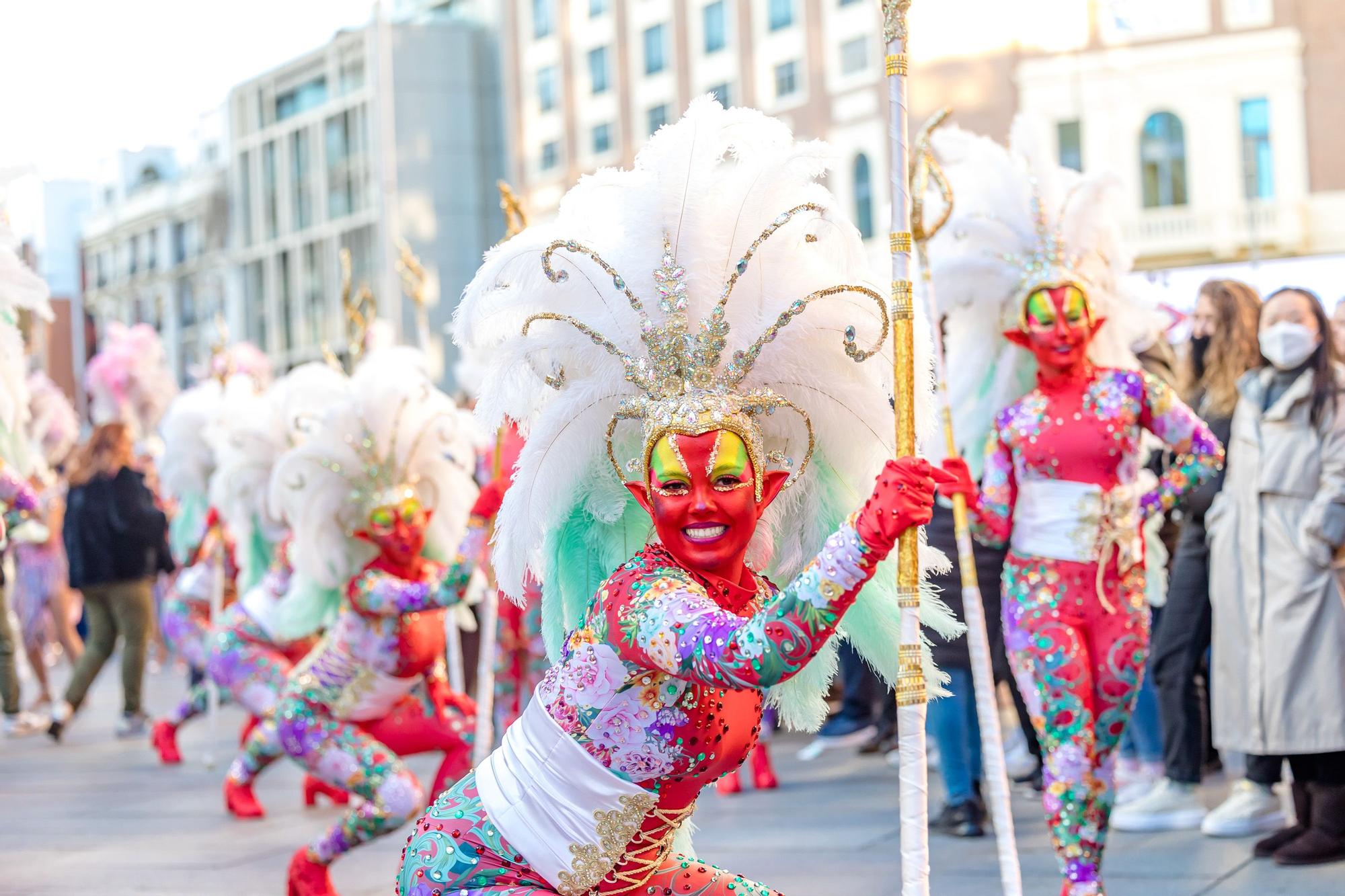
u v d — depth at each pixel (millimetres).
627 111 30109
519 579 2889
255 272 42438
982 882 4906
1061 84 20875
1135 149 20828
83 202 47844
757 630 2320
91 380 12164
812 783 7004
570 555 2910
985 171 5148
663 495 2545
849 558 2289
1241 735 5039
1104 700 4531
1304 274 11461
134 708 9969
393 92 34875
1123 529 4578
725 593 2613
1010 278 5039
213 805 7211
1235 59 20484
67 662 15398
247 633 7051
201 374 11797
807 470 2838
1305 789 4957
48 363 44469
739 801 6641
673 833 2730
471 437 5617
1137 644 4539
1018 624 4609
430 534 5516
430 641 5234
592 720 2570
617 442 2805
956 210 5188
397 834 6312
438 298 34594
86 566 9781
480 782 2697
